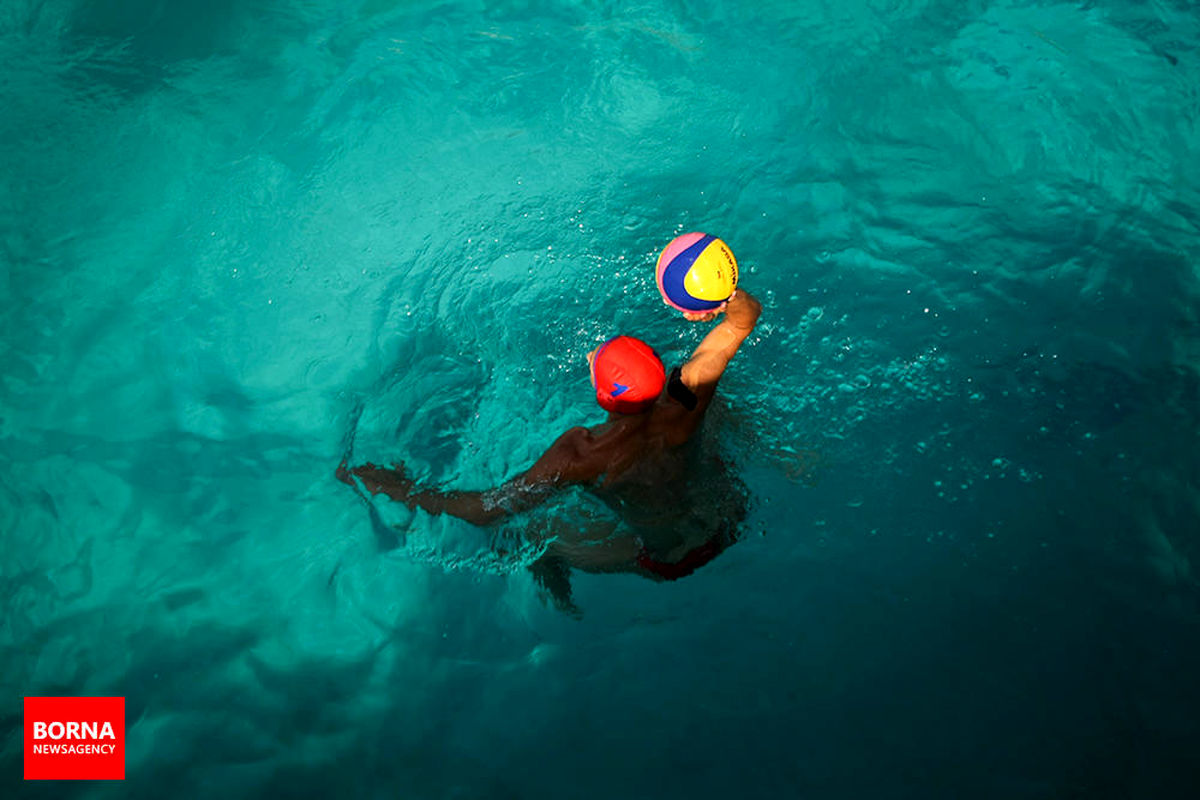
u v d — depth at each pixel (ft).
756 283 15.01
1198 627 10.78
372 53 20.74
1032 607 11.10
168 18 22.13
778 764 10.30
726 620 11.50
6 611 12.96
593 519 11.37
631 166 17.62
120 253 17.44
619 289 15.30
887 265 15.21
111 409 15.28
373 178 18.07
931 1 20.21
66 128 19.74
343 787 10.88
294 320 16.01
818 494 12.13
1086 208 15.85
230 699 11.83
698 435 11.46
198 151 19.06
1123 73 18.12
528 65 20.01
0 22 22.02
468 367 14.65
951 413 12.92
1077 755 9.95
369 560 12.93
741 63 19.45
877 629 11.14
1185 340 13.67
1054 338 13.87
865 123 17.88
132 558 13.39
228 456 14.48
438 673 11.69
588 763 10.62
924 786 9.94
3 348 16.19
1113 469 12.22
